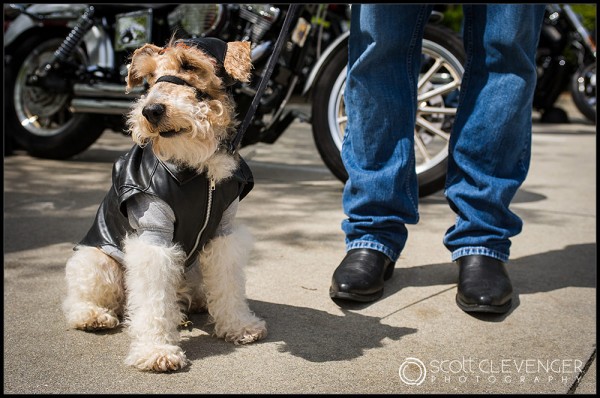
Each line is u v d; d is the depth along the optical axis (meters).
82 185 4.67
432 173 4.30
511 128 2.71
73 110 5.07
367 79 2.75
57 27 5.52
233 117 2.32
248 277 3.00
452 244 2.86
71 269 2.42
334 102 4.44
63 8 5.27
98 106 4.98
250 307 2.67
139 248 2.16
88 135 5.37
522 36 2.60
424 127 4.34
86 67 5.08
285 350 2.31
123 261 2.34
